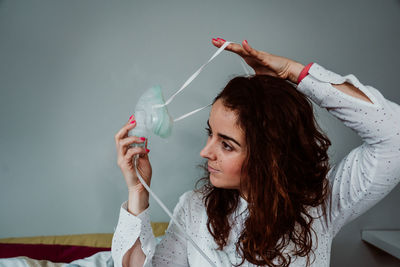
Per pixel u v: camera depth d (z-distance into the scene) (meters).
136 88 1.76
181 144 1.80
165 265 0.77
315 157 0.72
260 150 0.65
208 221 0.77
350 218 0.77
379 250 1.89
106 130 1.76
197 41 1.77
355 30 1.82
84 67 1.73
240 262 0.74
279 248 0.71
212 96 1.79
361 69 1.84
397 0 1.83
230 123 0.63
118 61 1.75
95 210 1.78
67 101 1.73
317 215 0.77
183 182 1.82
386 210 1.88
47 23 1.70
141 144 0.68
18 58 1.69
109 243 1.64
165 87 1.77
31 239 1.64
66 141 1.75
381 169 0.66
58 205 1.76
